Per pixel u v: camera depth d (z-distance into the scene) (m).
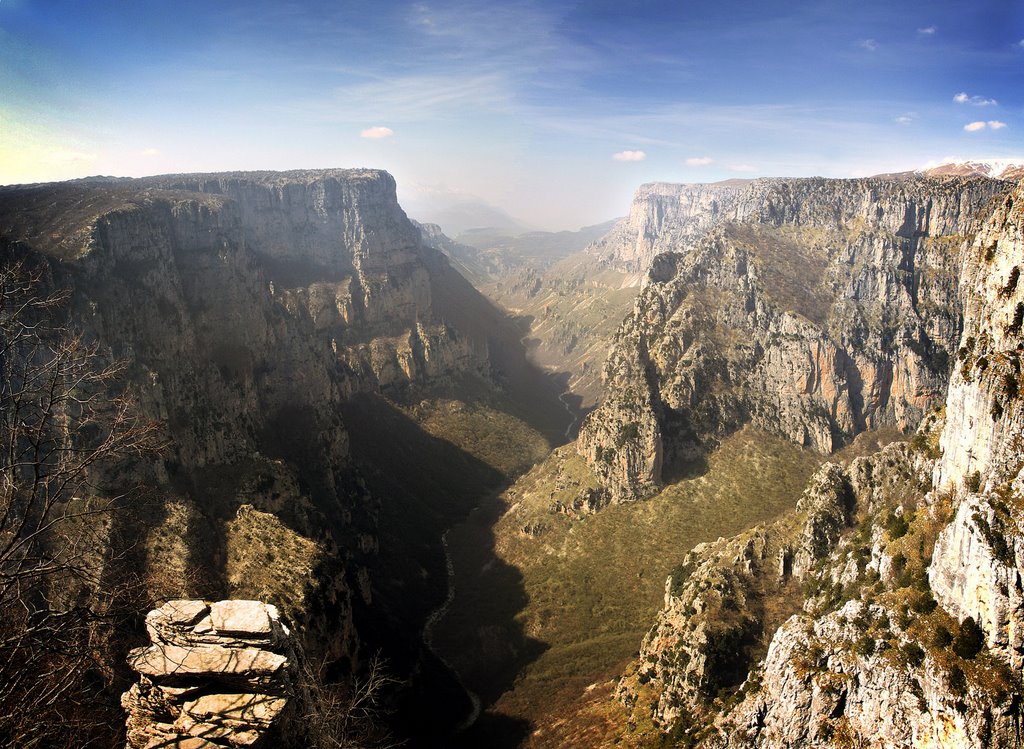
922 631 45.75
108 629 28.61
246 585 83.50
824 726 49.66
